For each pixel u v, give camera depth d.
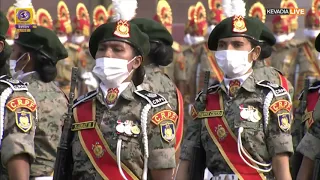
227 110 11.32
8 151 9.84
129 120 10.00
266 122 11.02
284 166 10.94
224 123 11.27
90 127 10.10
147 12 24.31
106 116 10.09
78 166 10.14
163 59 14.16
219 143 11.29
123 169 9.94
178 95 14.19
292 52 22.23
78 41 23.77
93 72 10.25
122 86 10.16
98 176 9.96
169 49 14.22
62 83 22.77
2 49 10.43
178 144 13.68
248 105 11.19
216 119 11.36
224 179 11.21
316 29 22.06
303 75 22.11
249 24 11.49
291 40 22.34
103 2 24.98
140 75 10.41
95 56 10.45
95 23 23.77
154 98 10.09
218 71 22.34
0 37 10.39
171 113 10.09
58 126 12.10
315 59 22.05
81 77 22.84
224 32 11.48
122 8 13.56
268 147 11.07
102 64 10.08
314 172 10.66
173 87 14.17
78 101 10.38
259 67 14.30
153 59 14.11
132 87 10.16
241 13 13.14
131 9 13.66
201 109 11.57
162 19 22.81
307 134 10.91
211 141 11.38
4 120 9.90
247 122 11.11
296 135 13.30
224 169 11.25
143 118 9.96
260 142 11.08
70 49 23.02
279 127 10.95
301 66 22.12
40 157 11.91
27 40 12.24
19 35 12.30
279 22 22.16
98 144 10.02
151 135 9.97
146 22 14.09
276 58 22.31
